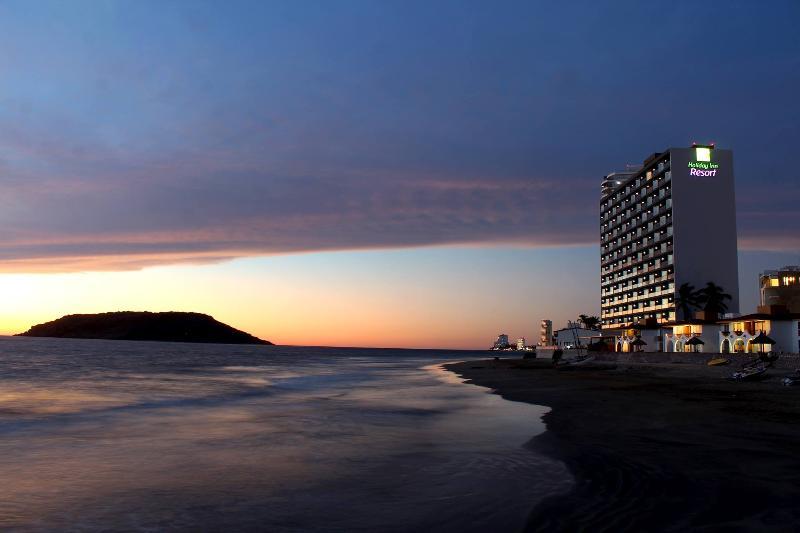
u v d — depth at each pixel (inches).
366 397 1321.4
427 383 1868.8
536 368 3211.1
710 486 420.5
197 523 373.4
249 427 813.9
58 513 398.9
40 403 1171.3
